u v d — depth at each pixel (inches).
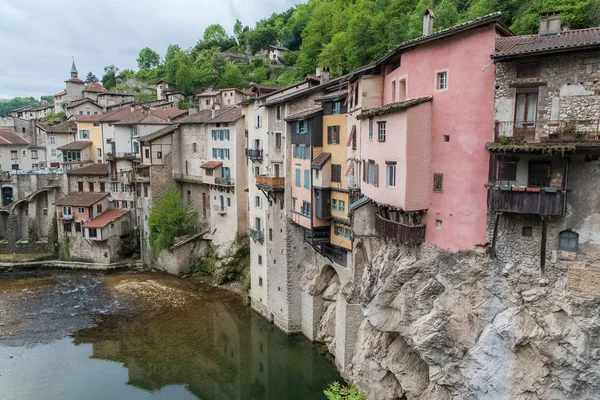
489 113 885.2
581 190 789.9
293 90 1791.3
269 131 1791.3
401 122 981.8
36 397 1379.2
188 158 2628.0
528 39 887.1
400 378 1120.8
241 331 1772.9
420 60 1001.5
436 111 968.9
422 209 992.2
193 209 2603.3
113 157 2792.8
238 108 2433.6
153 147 2581.2
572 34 851.4
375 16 2593.5
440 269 980.6
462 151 928.3
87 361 1594.5
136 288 2271.2
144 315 1950.1
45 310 2027.6
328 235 1542.8
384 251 1148.5
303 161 1574.8
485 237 909.8
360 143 1253.7
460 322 938.7
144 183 2628.0
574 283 802.2
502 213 872.9
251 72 4653.1
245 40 5447.8
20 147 3604.8
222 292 2178.9
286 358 1576.0
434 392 1010.7
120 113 3233.3
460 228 943.7
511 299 877.8
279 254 1724.9
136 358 1611.7
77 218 2701.8
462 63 913.5
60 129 3703.3
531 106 837.2
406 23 2271.2
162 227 2475.4
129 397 1390.3
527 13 1648.6
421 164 979.3
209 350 1649.9
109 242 2650.1
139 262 2664.9
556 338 818.2
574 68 784.3
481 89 892.0
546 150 762.2
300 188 1603.1
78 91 5123.0
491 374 896.3
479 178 908.6
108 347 1689.2
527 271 859.4
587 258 794.2
